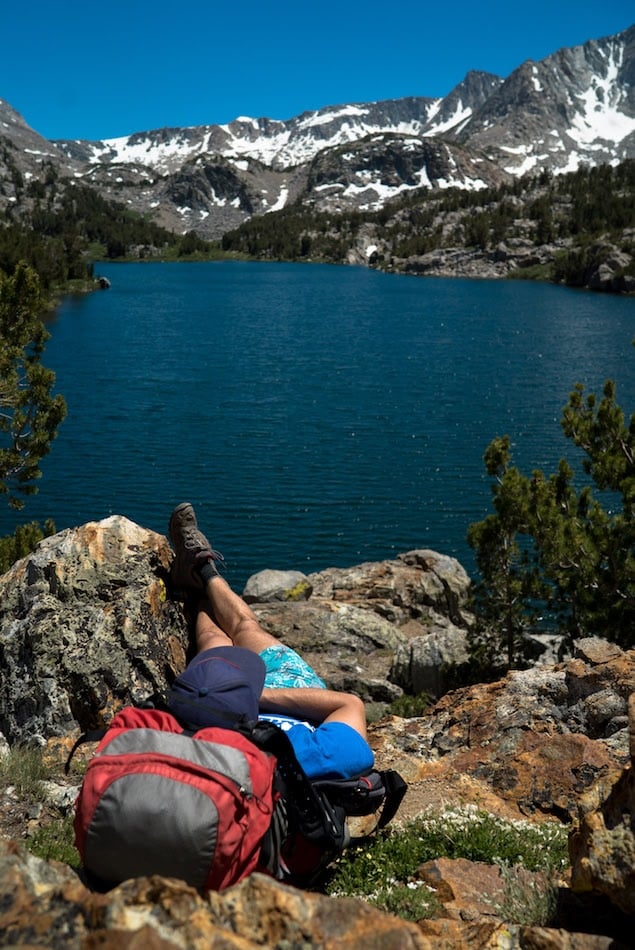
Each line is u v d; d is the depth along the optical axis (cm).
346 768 388
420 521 4453
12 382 2023
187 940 211
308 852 381
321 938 229
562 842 463
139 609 655
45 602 661
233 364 9650
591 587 1738
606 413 1697
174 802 290
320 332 12812
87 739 365
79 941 206
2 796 543
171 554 716
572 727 663
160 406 7200
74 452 5631
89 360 9756
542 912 361
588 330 13238
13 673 648
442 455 5725
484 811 495
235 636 558
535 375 8881
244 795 306
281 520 4425
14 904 221
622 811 328
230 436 6184
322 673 2323
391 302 18575
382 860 430
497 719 670
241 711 364
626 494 1639
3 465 2042
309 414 6981
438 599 2975
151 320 14262
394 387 8262
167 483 4997
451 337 12250
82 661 627
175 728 344
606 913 356
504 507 1912
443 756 652
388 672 2344
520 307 17562
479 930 319
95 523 715
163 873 289
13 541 1728
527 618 2202
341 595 2988
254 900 236
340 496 4822
